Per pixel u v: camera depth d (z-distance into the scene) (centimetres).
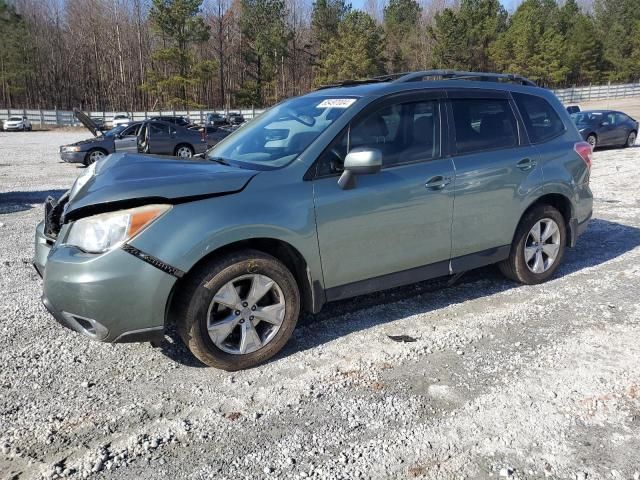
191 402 306
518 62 6831
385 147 382
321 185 351
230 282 326
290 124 397
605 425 278
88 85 6750
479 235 428
